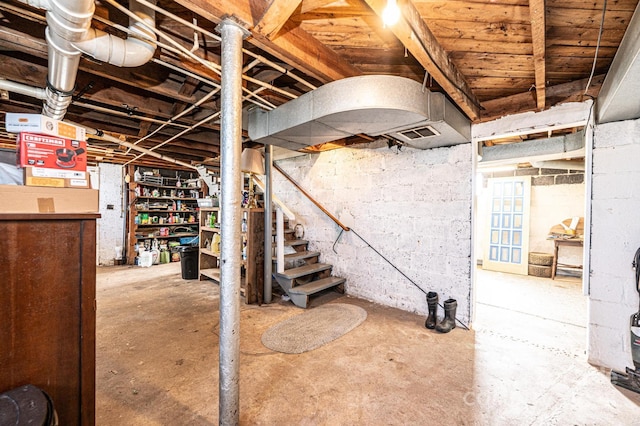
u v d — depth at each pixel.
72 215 1.18
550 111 2.50
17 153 1.13
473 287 2.93
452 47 1.85
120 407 1.72
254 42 1.56
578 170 5.06
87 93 2.33
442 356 2.35
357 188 3.88
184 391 1.88
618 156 2.20
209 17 1.37
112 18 1.60
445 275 3.09
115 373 2.08
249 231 3.61
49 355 1.12
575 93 2.34
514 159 3.53
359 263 3.87
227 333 1.48
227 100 1.45
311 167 4.46
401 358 2.31
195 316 3.20
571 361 2.30
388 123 2.25
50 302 1.13
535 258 5.37
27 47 1.70
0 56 1.95
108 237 6.19
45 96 2.11
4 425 0.80
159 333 2.75
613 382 2.01
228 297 1.48
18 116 1.12
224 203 1.48
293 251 4.30
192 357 2.31
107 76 2.00
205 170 6.07
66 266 1.17
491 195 5.92
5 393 0.94
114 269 5.73
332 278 4.03
